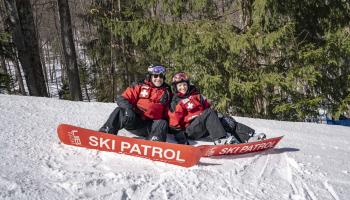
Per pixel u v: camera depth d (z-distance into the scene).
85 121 5.25
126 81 16.55
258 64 10.91
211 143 4.40
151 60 15.60
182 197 2.91
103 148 3.73
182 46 11.22
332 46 10.34
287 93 10.84
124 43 15.84
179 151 3.50
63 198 2.68
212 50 10.80
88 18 17.00
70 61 12.17
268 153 4.27
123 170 3.29
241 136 4.40
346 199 3.21
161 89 4.32
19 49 11.36
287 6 10.27
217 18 11.09
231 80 10.60
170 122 4.34
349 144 5.55
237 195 3.05
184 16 11.42
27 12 11.34
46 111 5.62
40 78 11.69
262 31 10.23
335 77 11.12
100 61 17.33
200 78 10.91
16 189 2.71
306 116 10.87
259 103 11.16
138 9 13.11
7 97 6.39
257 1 9.88
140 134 4.36
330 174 3.78
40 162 3.32
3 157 3.35
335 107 11.05
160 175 3.27
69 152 3.66
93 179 3.01
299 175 3.65
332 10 10.84
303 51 10.39
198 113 4.33
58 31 26.20
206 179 3.29
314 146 5.04
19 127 4.46
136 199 2.80
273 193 3.17
